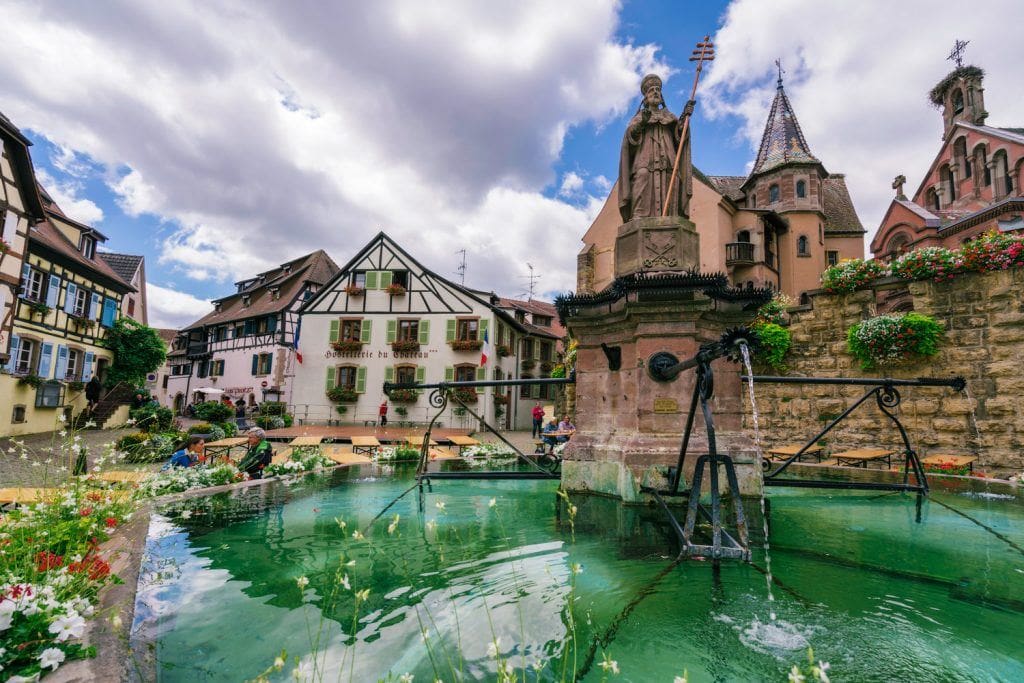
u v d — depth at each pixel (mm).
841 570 2775
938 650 1912
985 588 2516
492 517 4172
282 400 31688
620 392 5051
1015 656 1866
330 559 3156
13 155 16906
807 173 28844
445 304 28641
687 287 4648
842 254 31109
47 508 3396
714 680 1729
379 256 29484
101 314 23062
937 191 28328
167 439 9461
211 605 2457
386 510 4539
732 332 2516
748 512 4168
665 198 5559
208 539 3613
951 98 28156
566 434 12445
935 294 8992
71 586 2242
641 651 1949
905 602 2359
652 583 2623
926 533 3539
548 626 2186
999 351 8289
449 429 25969
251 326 35250
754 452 4590
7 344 16984
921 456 8984
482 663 1876
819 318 10539
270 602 2494
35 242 18375
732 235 26734
